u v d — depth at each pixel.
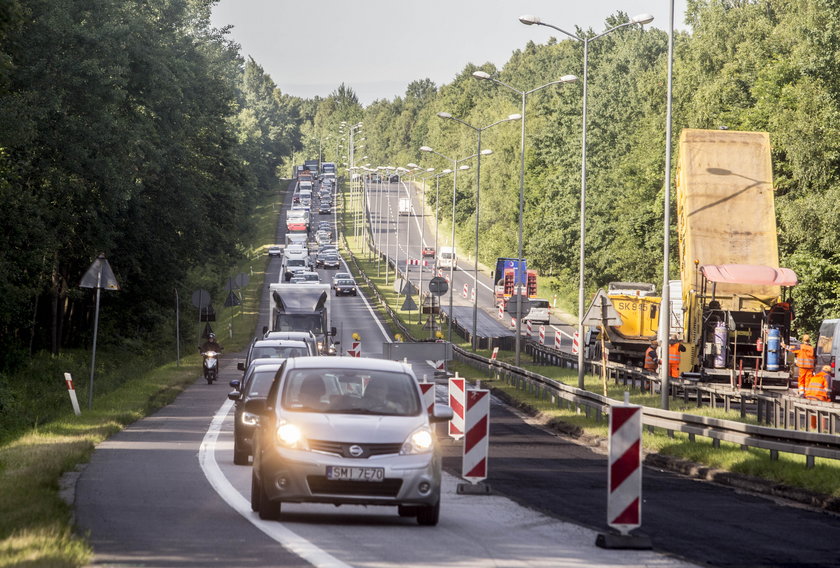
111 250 109.00
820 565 21.22
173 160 116.81
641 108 193.25
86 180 91.44
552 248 194.88
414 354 63.50
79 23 84.31
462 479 35.31
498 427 58.81
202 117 127.50
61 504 25.55
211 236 138.88
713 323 72.50
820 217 95.81
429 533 23.62
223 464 37.44
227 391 78.69
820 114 99.00
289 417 24.48
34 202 81.56
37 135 80.00
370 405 25.27
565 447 49.62
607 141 198.12
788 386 73.62
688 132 71.69
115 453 40.47
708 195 71.25
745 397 55.62
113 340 132.38
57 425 49.91
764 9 134.88
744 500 32.94
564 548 22.11
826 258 100.06
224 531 22.61
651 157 149.75
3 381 73.69
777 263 71.00
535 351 119.56
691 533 25.27
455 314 195.00
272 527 23.33
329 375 25.84
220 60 169.50
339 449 23.78
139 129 96.19
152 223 119.56
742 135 71.75
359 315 186.00
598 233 182.75
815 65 97.31
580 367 74.19
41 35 77.69
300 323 95.25
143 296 130.00
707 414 57.88
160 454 40.44
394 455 23.92
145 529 22.70
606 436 50.94
